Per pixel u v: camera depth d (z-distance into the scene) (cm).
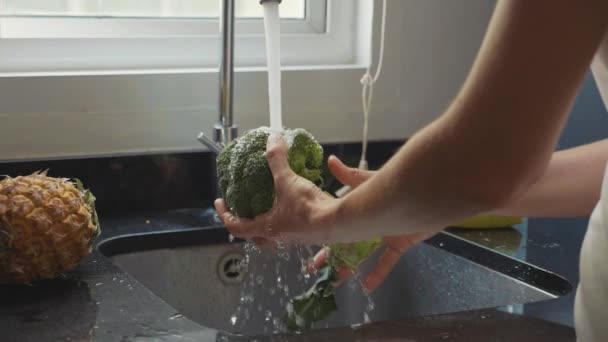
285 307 135
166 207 144
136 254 130
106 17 151
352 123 157
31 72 141
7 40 140
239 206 91
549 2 59
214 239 135
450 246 137
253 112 150
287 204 83
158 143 145
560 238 139
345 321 133
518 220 142
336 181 136
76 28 148
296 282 135
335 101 155
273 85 105
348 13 161
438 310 132
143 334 90
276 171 85
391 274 136
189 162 145
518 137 64
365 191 74
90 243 108
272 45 105
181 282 134
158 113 144
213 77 146
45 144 138
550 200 99
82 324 92
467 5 160
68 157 138
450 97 163
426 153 67
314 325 131
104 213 140
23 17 145
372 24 154
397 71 158
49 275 104
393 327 94
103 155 140
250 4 158
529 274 123
